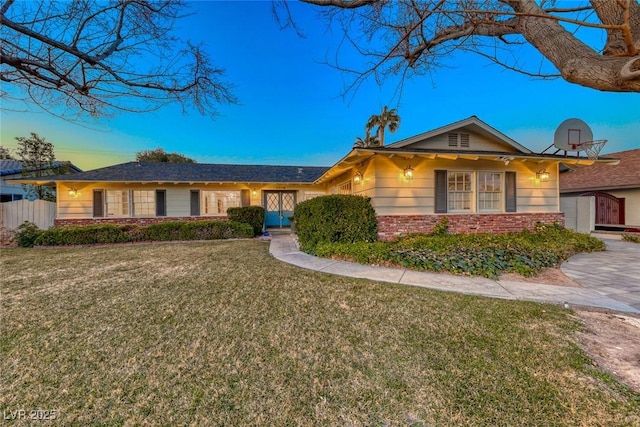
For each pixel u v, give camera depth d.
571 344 2.77
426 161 8.94
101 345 2.82
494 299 4.05
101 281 5.01
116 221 12.70
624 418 1.85
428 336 2.96
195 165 16.03
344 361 2.54
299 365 2.48
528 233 9.09
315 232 8.24
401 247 6.84
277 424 1.85
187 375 2.35
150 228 10.76
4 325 3.25
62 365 2.49
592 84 1.62
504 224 9.40
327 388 2.19
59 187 12.23
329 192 15.45
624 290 4.46
